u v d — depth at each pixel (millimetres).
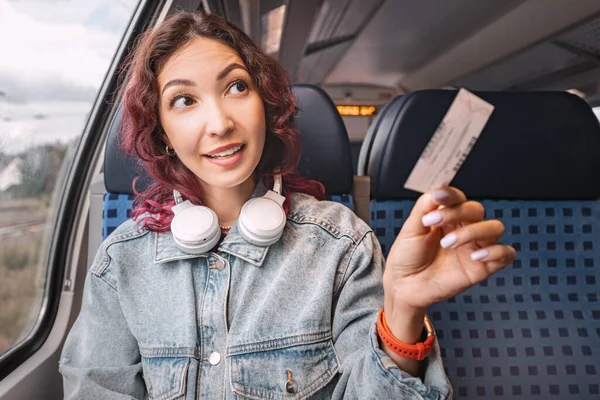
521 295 1408
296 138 1075
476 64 4750
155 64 920
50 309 1608
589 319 1397
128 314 1001
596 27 2963
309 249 1013
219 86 887
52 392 1478
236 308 981
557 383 1359
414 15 4066
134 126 957
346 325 953
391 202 1395
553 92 1381
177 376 944
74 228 1670
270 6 3262
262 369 927
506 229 1417
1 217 1229
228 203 1039
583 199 1444
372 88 7566
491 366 1363
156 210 1058
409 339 748
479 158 1382
